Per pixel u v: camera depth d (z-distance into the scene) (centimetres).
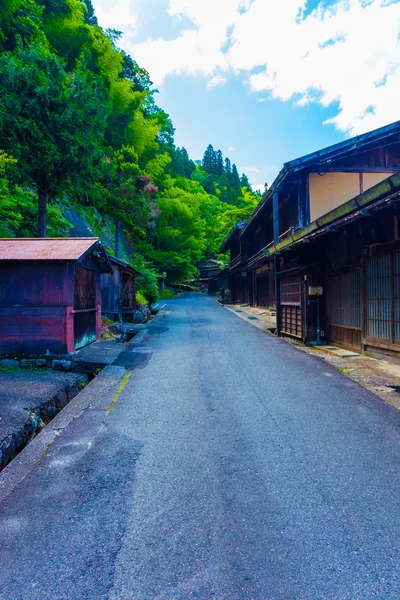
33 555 177
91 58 2016
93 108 951
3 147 850
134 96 2350
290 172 955
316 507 211
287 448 291
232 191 6034
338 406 386
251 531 191
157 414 378
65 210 1584
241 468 260
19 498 229
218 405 401
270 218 1565
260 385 475
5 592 154
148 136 2520
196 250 3494
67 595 152
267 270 1697
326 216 586
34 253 626
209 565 167
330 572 162
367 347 641
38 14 1514
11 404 399
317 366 573
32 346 623
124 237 2595
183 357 667
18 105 827
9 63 866
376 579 158
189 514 207
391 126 878
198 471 257
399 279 549
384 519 199
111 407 404
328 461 268
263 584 156
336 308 769
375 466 259
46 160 866
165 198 2875
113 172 1709
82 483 245
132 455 286
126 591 154
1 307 622
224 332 1001
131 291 1402
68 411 392
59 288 627
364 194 466
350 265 697
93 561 172
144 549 179
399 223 542
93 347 736
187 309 1888
